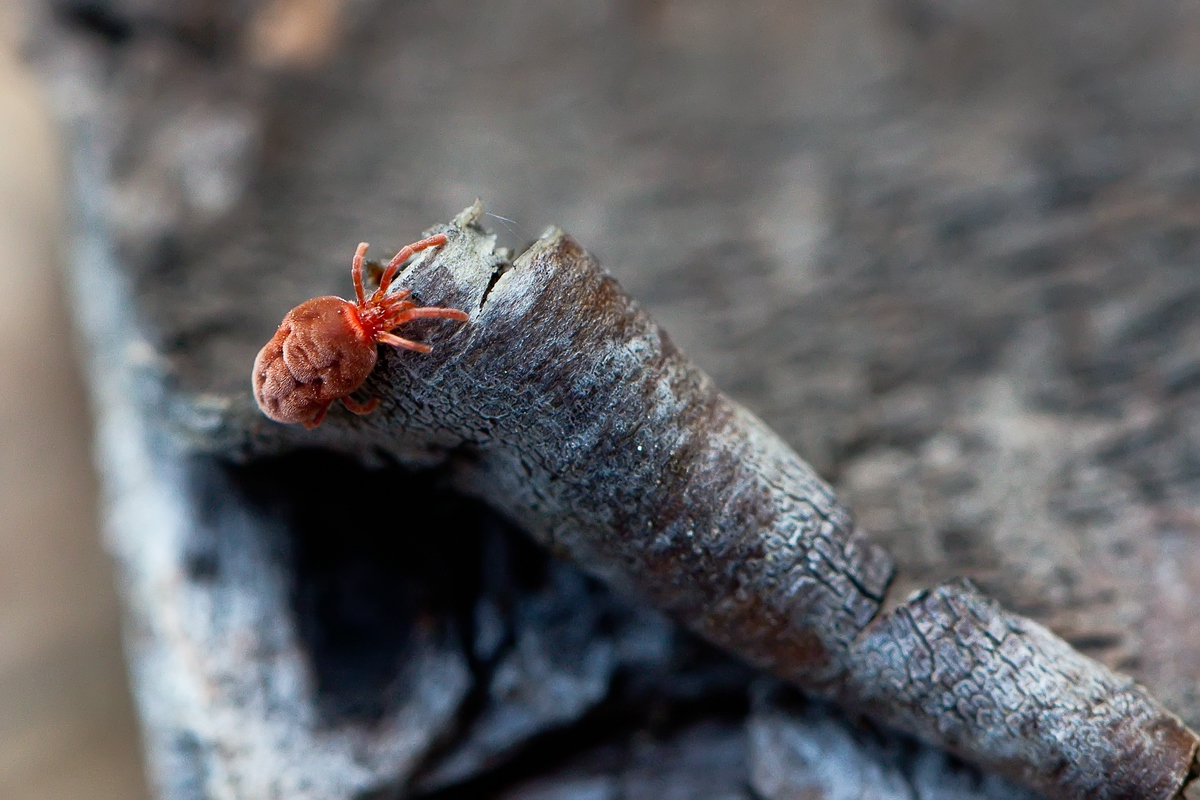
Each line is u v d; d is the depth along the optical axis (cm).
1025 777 6
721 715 6
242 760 6
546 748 6
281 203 8
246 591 6
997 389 7
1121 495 6
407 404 5
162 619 6
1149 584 6
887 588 6
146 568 6
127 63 10
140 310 7
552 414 5
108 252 7
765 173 9
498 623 6
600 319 5
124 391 7
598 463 5
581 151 10
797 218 9
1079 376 7
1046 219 8
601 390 5
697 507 5
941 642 6
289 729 6
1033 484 6
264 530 6
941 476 6
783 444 6
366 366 5
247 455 6
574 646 6
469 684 6
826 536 6
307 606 6
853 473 6
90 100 9
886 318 7
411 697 6
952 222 8
